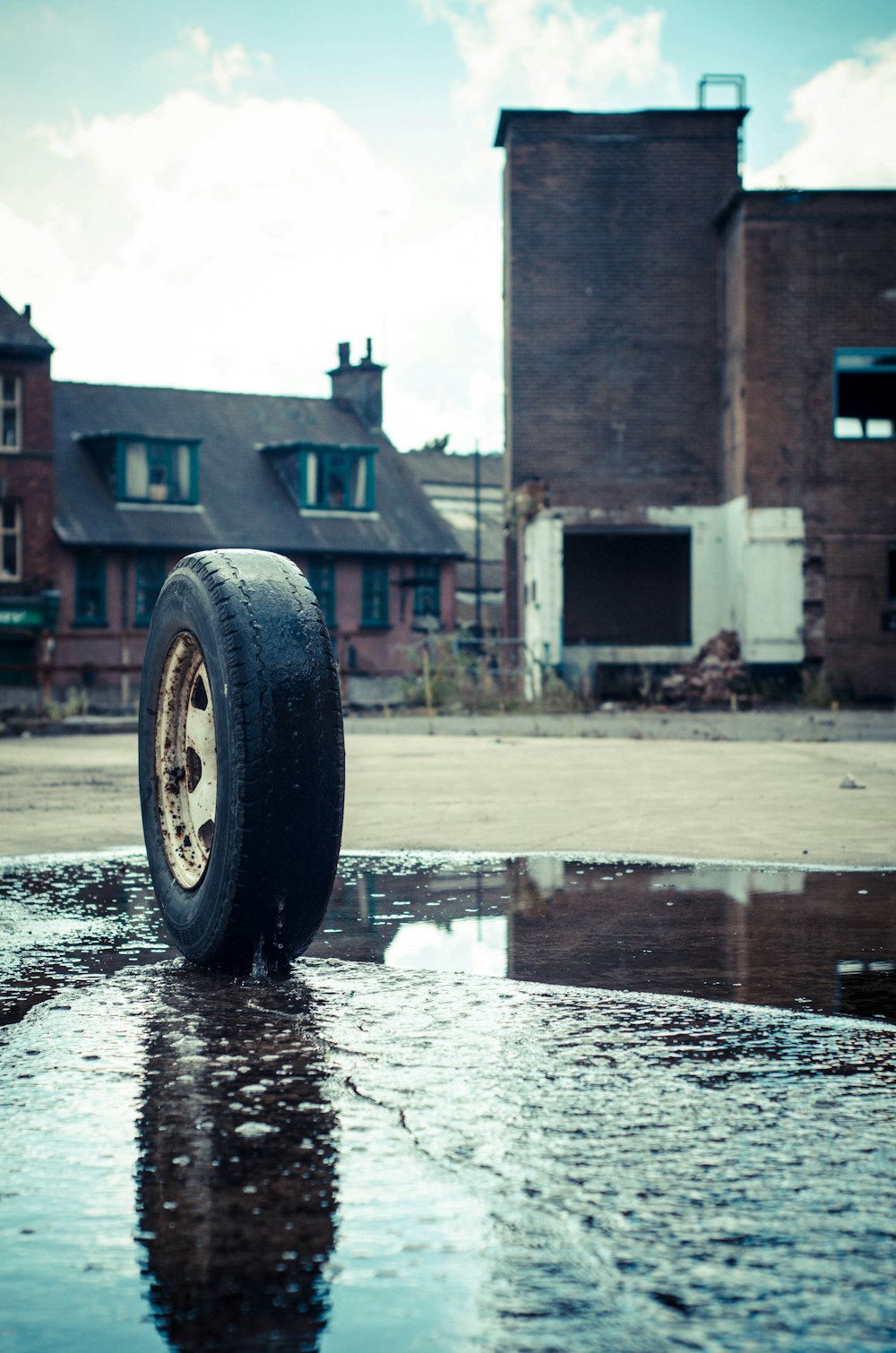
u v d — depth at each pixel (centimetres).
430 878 504
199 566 375
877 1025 292
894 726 1652
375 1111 235
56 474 3497
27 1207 194
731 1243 182
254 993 326
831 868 520
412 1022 296
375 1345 156
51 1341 157
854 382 2339
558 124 2472
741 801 759
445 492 6091
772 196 2289
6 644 3259
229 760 342
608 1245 181
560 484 2467
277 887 341
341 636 3077
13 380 3269
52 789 877
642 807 730
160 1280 172
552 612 2336
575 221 2477
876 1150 216
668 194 2477
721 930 402
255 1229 186
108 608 3434
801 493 2302
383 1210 192
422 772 976
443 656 2294
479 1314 163
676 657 2428
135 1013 306
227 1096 244
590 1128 226
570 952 371
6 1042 281
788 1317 162
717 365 2477
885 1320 161
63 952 378
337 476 3834
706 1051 272
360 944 385
